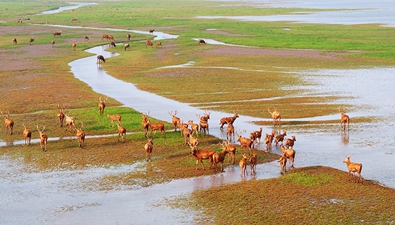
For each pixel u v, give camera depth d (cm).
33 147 5538
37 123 6600
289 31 18525
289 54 12825
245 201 3928
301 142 5612
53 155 5234
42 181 4491
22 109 7419
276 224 3538
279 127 6303
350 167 4381
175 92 8631
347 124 6275
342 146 5412
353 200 3903
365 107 7306
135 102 7912
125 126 6344
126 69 11131
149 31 18975
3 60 12575
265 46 14538
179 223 3616
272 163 4878
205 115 6438
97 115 6956
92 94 8512
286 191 4100
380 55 12238
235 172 4631
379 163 4825
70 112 7169
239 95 8262
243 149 5325
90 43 15912
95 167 4841
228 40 15925
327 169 4631
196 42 15475
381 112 6994
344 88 8706
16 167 4875
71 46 15250
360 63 11338
